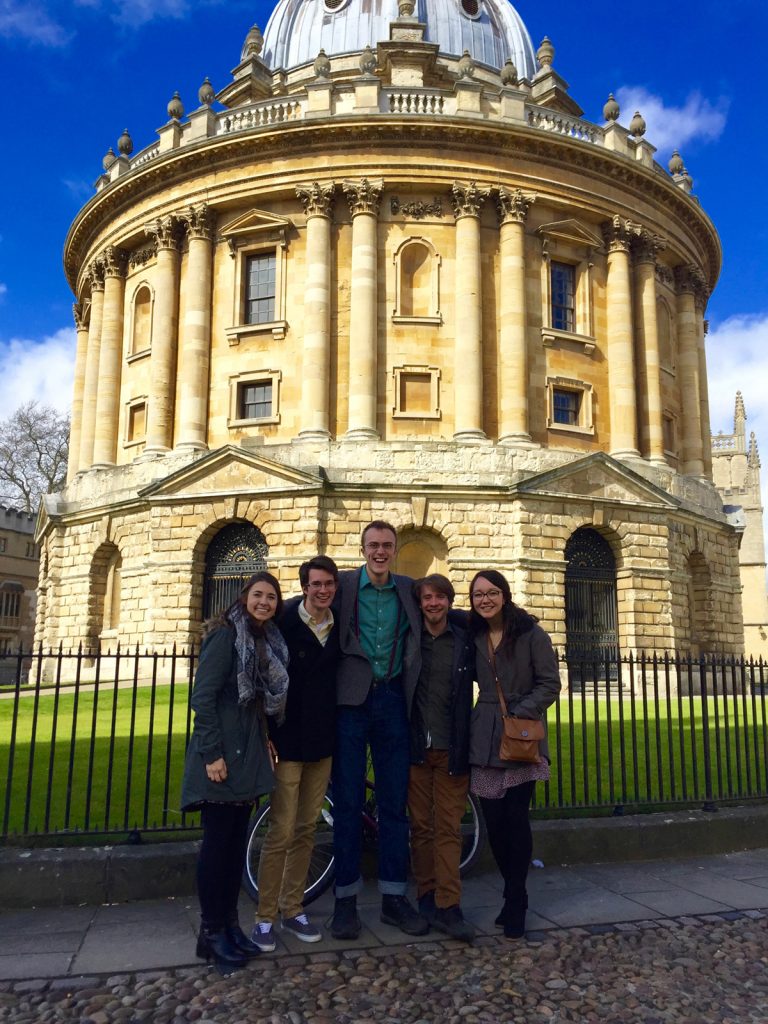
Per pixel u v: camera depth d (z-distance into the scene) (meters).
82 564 34.44
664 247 35.34
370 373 29.80
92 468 35.12
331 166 30.97
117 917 7.45
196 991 5.98
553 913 7.61
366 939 7.00
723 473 71.44
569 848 9.17
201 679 6.72
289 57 44.06
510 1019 5.58
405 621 7.64
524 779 7.15
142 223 34.28
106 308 35.91
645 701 10.28
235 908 6.73
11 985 6.06
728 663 10.95
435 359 30.62
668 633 30.61
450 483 28.70
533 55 47.53
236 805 6.69
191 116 33.91
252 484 28.94
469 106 31.92
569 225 32.56
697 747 14.56
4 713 18.58
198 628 29.39
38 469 62.03
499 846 7.25
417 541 29.27
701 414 38.41
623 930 7.18
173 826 8.53
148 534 31.19
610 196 33.34
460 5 44.62
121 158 37.34
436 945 6.87
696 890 8.28
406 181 30.86
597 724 10.02
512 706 7.31
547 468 29.86
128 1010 5.67
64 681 33.22
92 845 8.38
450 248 31.33
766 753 11.01
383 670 7.48
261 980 6.18
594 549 30.89
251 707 6.80
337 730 7.33
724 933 7.12
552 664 7.44
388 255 31.06
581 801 10.30
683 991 6.02
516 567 28.42
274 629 7.05
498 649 7.50
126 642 31.20
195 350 31.75
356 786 7.25
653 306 34.47
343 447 29.03
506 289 31.05
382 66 38.81
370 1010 5.68
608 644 30.22
